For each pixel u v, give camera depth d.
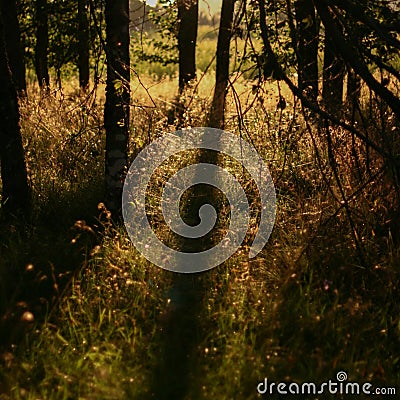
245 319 4.95
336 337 4.77
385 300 5.33
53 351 4.51
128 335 4.68
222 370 4.37
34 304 5.11
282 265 5.66
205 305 5.19
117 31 6.76
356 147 6.74
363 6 5.51
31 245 6.08
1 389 4.12
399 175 5.51
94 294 5.25
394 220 6.02
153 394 4.23
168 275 5.64
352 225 5.56
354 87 5.60
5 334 4.62
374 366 4.55
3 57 6.71
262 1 5.29
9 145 6.80
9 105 6.75
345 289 5.44
